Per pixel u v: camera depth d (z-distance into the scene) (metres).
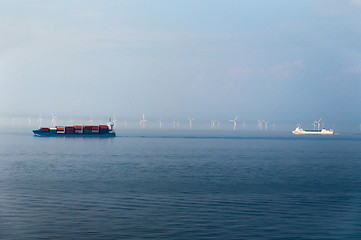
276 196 59.06
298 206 51.78
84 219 44.12
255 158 139.75
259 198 57.22
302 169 101.56
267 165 112.44
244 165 111.50
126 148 195.00
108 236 37.97
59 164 110.75
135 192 61.81
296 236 38.50
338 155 163.38
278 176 84.81
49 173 87.75
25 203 52.75
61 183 71.69
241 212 47.88
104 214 46.47
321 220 44.44
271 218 45.06
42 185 69.06
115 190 63.75
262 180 77.56
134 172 90.75
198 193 61.19
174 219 44.28
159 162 119.50
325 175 88.06
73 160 125.12
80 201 54.28
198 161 124.00
